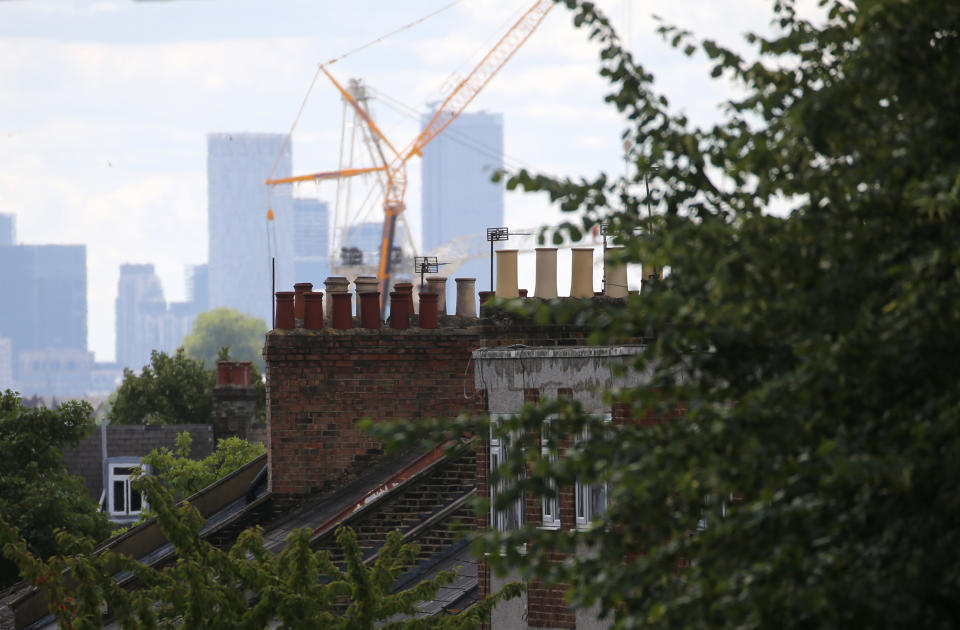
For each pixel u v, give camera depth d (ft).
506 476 134.92
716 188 149.59
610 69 152.25
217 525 389.39
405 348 392.27
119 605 226.17
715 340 135.13
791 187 133.28
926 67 129.59
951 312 117.39
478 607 241.35
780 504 128.06
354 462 392.68
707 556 128.77
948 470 118.52
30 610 393.09
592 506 269.44
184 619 225.97
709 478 122.52
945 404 122.11
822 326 125.49
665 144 147.33
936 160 127.65
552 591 278.26
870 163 129.80
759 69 147.54
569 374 270.87
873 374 123.75
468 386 390.63
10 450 554.46
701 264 130.31
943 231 125.90
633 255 131.54
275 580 233.14
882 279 127.03
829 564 121.80
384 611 239.91
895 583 119.03
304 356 392.06
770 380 136.67
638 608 133.90
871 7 129.08
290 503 391.65
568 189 144.66
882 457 117.91
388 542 253.24
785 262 127.75
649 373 256.11
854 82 129.08
